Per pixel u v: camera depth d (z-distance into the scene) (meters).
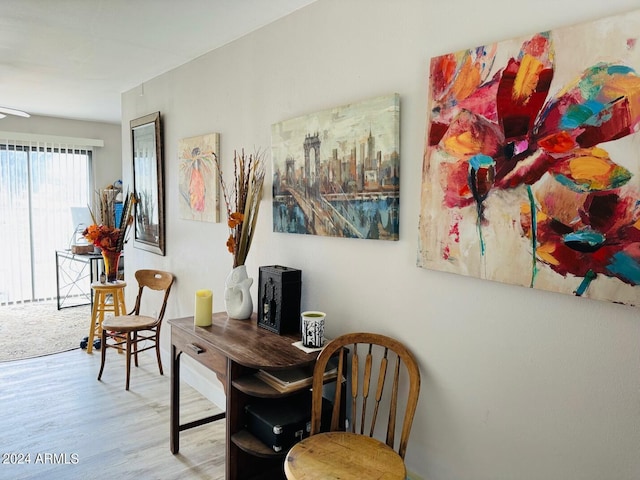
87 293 5.99
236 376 1.88
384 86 1.80
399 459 1.53
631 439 1.20
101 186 6.12
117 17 2.35
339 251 2.04
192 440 2.52
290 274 2.13
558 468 1.35
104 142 6.11
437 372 1.67
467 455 1.59
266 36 2.42
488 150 1.44
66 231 5.87
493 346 1.49
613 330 1.22
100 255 4.96
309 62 2.15
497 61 1.41
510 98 1.38
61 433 2.57
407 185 1.73
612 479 1.24
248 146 2.59
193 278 3.21
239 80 2.64
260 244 2.54
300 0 2.11
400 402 1.80
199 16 2.31
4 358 3.77
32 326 4.71
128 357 3.20
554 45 1.27
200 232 3.09
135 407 2.91
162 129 3.50
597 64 1.19
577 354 1.29
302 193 2.17
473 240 1.49
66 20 2.38
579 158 1.23
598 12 1.22
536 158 1.32
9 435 2.55
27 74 3.51
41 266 5.73
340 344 1.75
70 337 4.37
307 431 1.84
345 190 1.94
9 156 5.42
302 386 1.81
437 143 1.58
